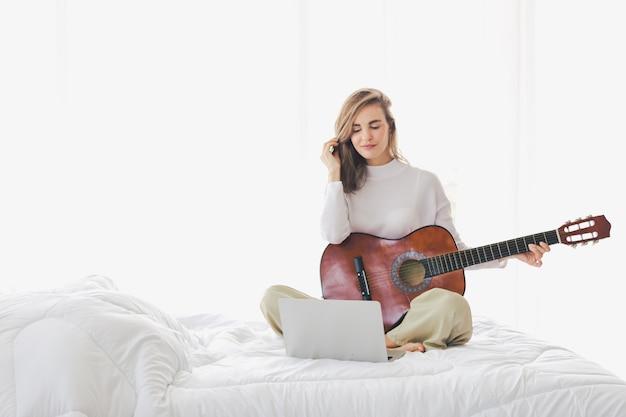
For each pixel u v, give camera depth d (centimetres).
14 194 360
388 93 377
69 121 364
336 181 258
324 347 203
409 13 381
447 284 244
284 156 376
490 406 174
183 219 372
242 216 375
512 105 386
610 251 388
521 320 390
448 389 176
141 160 369
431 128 384
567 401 174
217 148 373
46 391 163
